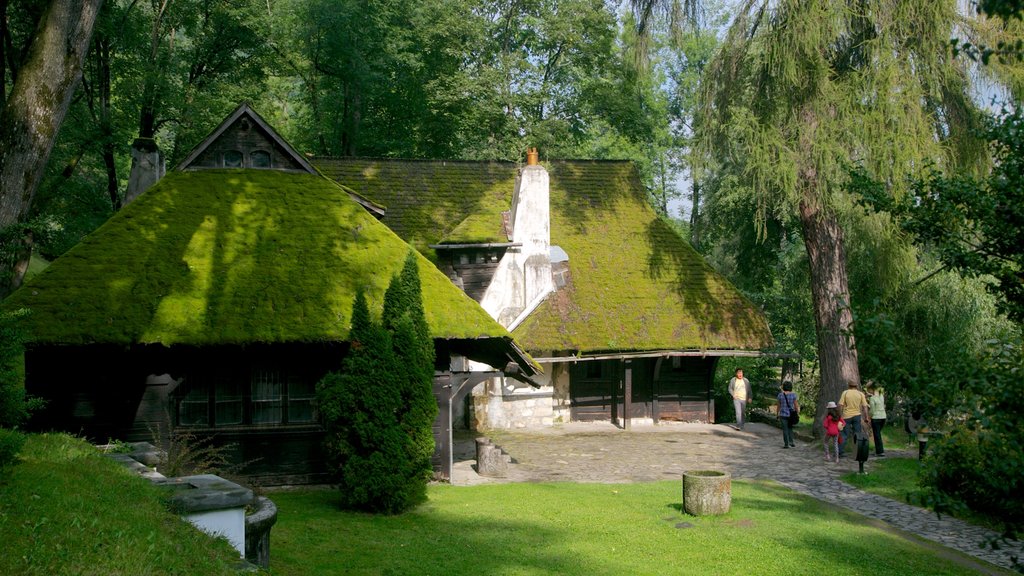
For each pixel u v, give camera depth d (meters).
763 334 26.03
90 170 33.41
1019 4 8.07
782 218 26.25
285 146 19.92
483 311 17.30
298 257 17.42
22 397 8.17
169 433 15.65
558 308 25.22
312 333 15.67
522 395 25.86
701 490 13.59
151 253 16.77
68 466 7.50
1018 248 7.65
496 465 18.19
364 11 33.81
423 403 14.02
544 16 33.88
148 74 27.48
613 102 34.56
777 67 21.06
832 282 23.12
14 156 12.02
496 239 25.05
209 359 16.17
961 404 7.12
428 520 13.05
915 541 12.63
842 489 16.92
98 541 5.89
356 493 13.34
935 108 20.89
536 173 25.50
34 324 14.70
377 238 18.50
